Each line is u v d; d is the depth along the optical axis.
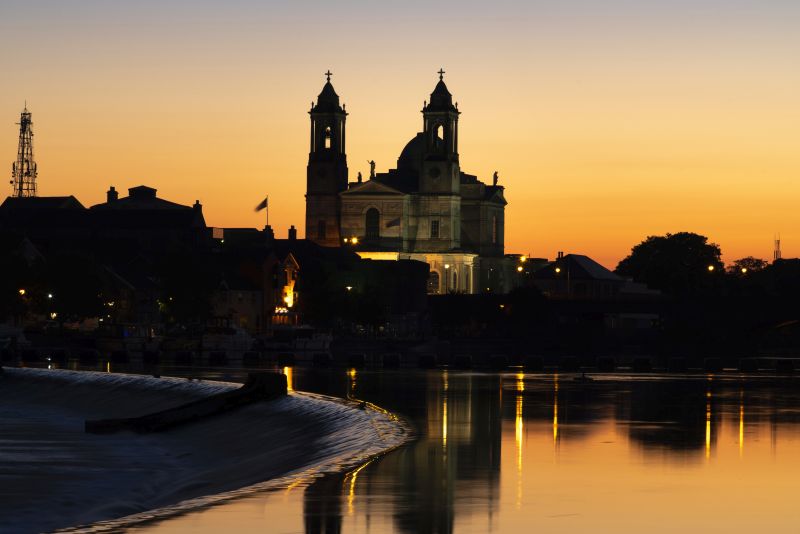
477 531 57.25
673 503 64.94
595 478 74.06
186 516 60.84
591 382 191.00
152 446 134.38
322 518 60.28
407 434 103.50
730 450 89.38
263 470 101.31
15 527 89.62
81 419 168.38
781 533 57.25
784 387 176.50
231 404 146.00
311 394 156.25
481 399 148.38
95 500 100.00
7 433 147.25
